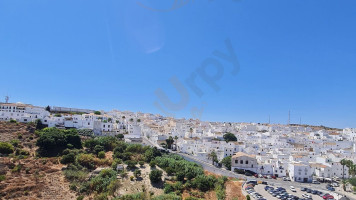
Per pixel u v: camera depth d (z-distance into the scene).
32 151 87.81
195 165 92.56
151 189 70.81
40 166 75.12
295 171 102.50
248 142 160.50
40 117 131.25
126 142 120.75
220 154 120.62
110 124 145.88
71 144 95.31
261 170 107.50
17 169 69.62
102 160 84.62
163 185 73.31
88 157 82.81
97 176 72.81
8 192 59.00
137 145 101.88
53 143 88.69
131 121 190.75
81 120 134.88
